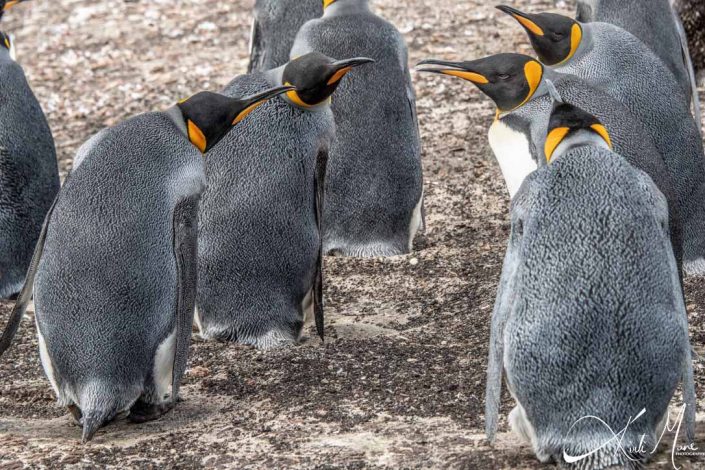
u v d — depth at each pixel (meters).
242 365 12.62
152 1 30.36
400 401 11.19
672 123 14.10
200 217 13.35
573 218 8.45
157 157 10.74
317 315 12.99
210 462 9.63
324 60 13.16
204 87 24.31
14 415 11.72
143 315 10.35
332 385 11.83
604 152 8.77
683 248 14.33
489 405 8.73
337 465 9.34
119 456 9.89
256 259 13.27
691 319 13.11
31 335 14.34
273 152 13.23
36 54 27.25
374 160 15.92
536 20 14.42
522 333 8.38
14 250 15.92
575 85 12.70
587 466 8.30
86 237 10.28
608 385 8.24
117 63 26.25
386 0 28.31
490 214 17.73
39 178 16.08
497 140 13.05
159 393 10.83
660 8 17.95
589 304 8.22
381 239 16.20
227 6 29.72
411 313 14.39
